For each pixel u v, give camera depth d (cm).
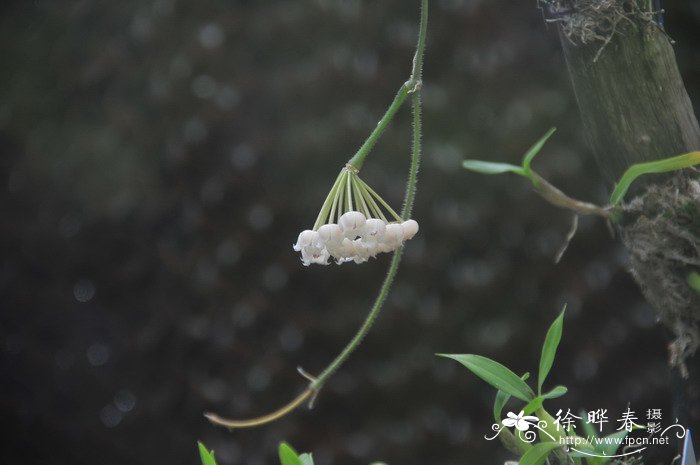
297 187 284
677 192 112
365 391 288
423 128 283
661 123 111
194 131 286
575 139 282
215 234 291
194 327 292
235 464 288
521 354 287
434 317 286
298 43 286
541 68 289
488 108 285
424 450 287
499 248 287
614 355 282
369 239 111
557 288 286
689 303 113
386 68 288
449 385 287
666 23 279
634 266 114
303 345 291
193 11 287
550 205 283
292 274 289
